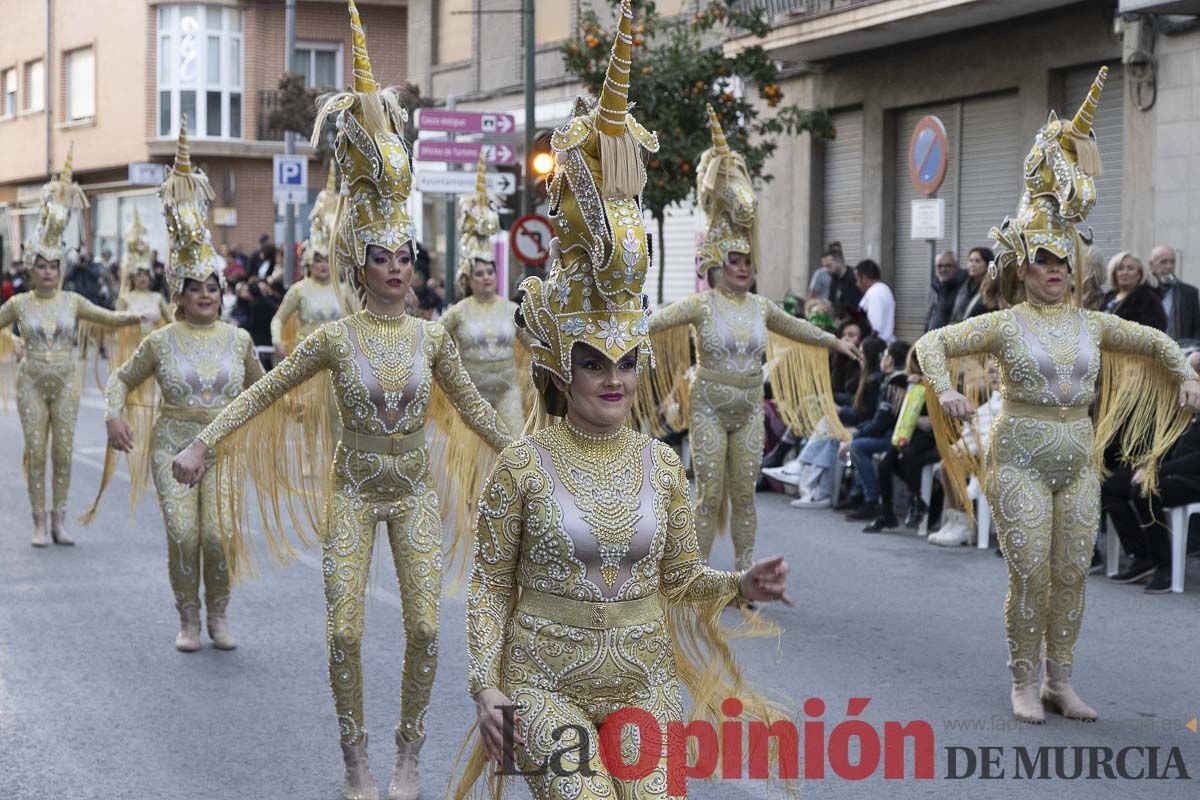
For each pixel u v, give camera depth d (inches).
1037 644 253.3
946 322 533.3
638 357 147.1
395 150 217.5
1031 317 250.2
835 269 640.4
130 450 302.4
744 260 342.0
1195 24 558.6
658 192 661.3
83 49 1685.5
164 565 395.9
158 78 1534.2
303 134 1085.1
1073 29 625.9
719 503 344.5
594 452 147.9
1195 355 370.0
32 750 238.7
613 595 146.8
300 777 226.5
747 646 304.5
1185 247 568.4
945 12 643.5
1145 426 266.1
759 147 705.0
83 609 341.1
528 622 146.7
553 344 146.9
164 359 301.7
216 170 1521.9
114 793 218.5
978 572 383.6
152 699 268.2
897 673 283.4
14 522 467.2
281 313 510.3
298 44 1508.4
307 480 307.0
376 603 343.3
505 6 1083.9
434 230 1202.6
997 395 414.9
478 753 158.6
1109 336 255.4
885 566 392.5
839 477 488.1
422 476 222.5
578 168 142.6
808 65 792.9
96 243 1716.3
